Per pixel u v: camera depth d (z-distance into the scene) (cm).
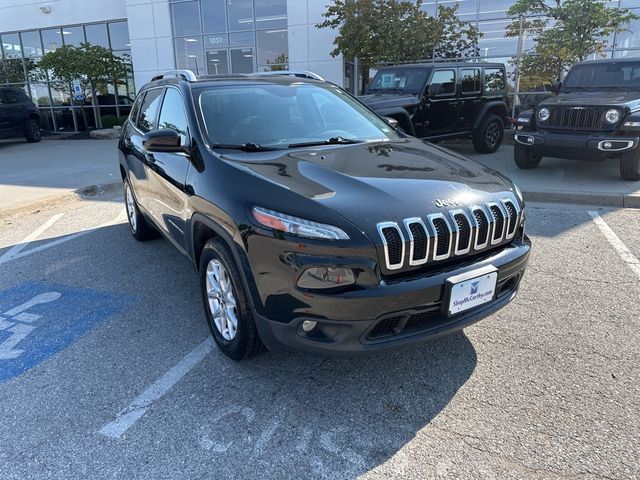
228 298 313
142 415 275
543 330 356
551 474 228
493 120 1134
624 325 360
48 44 2220
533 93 1354
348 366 318
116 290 442
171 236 414
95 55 1872
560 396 283
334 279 248
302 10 1681
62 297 429
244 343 300
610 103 745
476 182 310
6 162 1249
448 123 1045
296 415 273
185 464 240
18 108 1702
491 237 289
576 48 1166
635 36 1316
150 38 1939
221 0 1806
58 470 237
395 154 347
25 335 365
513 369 310
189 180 340
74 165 1153
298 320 256
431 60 1385
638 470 229
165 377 309
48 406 284
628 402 276
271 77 451
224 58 1861
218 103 383
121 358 332
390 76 1050
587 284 431
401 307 253
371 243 248
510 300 306
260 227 263
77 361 329
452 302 265
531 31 1337
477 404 278
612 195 687
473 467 234
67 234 619
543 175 859
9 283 463
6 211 706
